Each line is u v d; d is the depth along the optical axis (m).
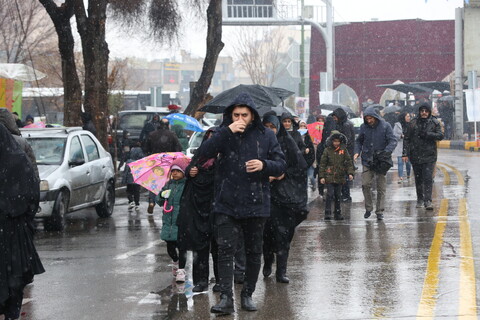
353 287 8.96
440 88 49.75
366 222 14.63
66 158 15.61
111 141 29.42
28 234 7.59
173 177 9.55
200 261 9.17
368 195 15.19
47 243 13.28
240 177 8.00
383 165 14.81
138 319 7.89
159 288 9.36
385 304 8.10
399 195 19.36
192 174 8.95
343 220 15.07
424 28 63.34
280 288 9.07
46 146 15.91
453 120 43.69
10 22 44.31
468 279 9.13
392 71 63.94
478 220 14.23
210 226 9.05
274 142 8.16
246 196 7.99
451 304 8.00
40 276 10.24
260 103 16.17
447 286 8.83
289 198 9.09
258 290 9.01
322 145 18.77
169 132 15.75
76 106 24.78
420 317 7.52
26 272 7.57
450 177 23.00
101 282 9.77
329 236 12.94
